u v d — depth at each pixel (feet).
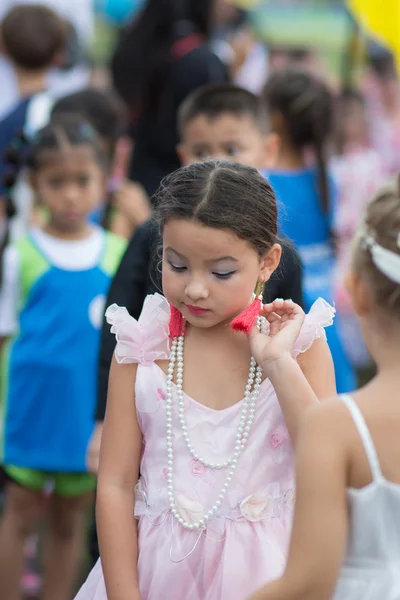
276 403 14.99
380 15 40.40
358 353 41.37
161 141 34.14
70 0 44.19
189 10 35.06
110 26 57.52
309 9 62.59
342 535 12.23
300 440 12.66
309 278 28.94
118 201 30.12
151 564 14.97
